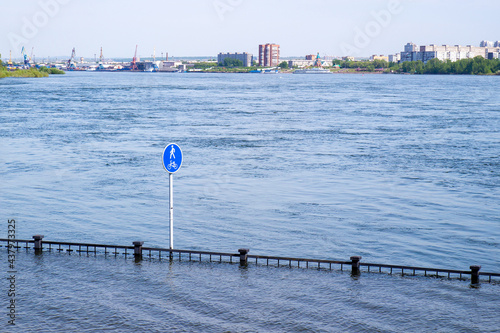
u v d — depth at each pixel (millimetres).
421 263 27984
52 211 36906
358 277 23125
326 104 134000
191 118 97750
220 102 137750
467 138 73688
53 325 18078
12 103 123125
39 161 55000
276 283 22250
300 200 40750
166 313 19219
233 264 24641
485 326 18641
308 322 18703
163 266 24219
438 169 52875
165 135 74812
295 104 133500
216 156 59188
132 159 56312
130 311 19312
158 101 138000
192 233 32531
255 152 62031
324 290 21562
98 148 63312
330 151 63094
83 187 43938
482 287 22109
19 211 36812
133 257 25547
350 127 86188
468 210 38375
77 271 23297
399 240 31688
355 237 32094
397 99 152000
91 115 100562
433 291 21625
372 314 19438
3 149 62156
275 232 32875
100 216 35906
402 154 61219
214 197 41344
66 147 63844
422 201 40750
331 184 46188
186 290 21328
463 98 155250
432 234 32906
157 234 32250
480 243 31359
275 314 19266
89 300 20172
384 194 42812
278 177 48844
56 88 185750
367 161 56969
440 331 18250
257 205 39156
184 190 43562
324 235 32375
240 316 19078
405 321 18922
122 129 80750
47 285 21578
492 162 56469
